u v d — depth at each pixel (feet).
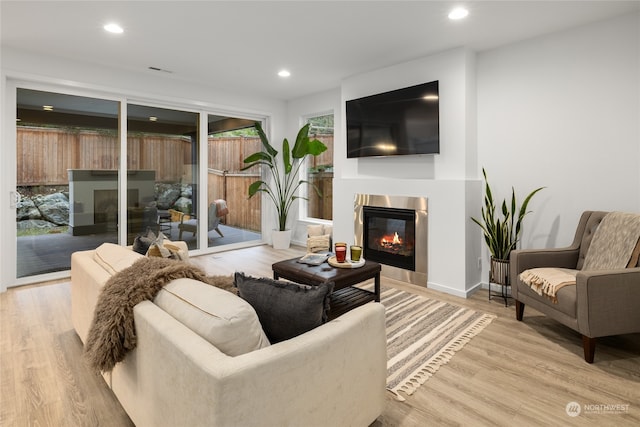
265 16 9.62
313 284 8.81
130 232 14.99
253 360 3.52
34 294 11.59
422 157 12.69
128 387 5.04
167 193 16.19
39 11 9.32
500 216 11.80
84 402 6.07
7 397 6.18
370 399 5.11
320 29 10.42
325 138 18.79
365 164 14.64
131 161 14.96
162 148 15.92
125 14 9.52
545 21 9.84
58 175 13.19
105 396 6.24
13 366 7.19
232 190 18.79
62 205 13.32
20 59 11.88
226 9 9.25
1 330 8.87
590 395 6.28
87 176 13.83
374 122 13.71
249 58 12.89
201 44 11.62
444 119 12.01
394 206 13.21
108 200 14.39
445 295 11.65
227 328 3.81
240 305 4.08
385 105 13.30
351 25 10.14
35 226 12.76
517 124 11.32
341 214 15.23
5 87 11.75
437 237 12.05
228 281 7.76
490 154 11.91
